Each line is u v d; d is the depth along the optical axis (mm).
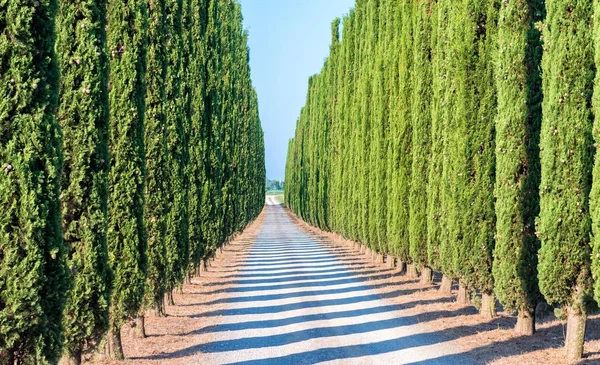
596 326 12492
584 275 9117
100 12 8508
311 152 53062
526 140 11047
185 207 15531
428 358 9812
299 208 67938
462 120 13016
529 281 11047
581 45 9008
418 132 17797
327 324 13062
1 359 5590
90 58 8219
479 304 13602
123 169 10211
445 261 14055
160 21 13070
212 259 29016
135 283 10148
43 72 5855
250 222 61688
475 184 12906
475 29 12977
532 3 11039
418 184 17938
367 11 28516
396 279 20734
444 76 15094
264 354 10344
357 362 9648
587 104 9070
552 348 10164
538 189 11008
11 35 5641
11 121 5629
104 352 9969
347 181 34344
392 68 20609
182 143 15250
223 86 31656
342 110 36062
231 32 35156
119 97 10219
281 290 18750
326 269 24719
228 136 32031
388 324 12883
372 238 25781
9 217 5500
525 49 11023
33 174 5664
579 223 9117
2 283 5500
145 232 10539
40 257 5660
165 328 12938
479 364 9312
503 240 11211
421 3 17688
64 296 6051
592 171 8836
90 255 8234
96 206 8281
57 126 6023
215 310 15289
